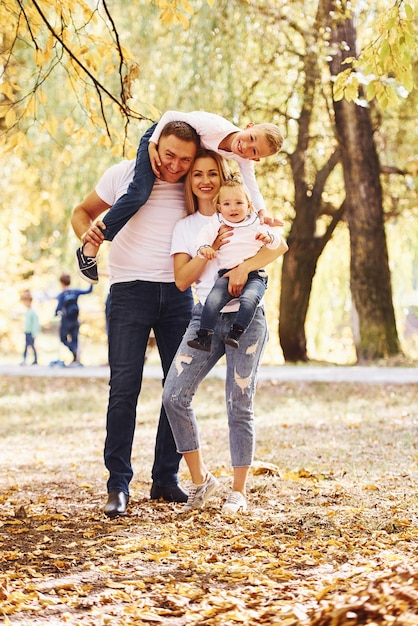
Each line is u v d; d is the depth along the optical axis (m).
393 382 15.96
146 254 6.25
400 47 6.79
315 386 16.06
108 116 17.75
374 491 6.67
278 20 19.33
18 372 20.38
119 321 6.25
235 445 6.00
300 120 21.97
